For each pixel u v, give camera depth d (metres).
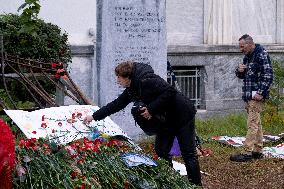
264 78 7.61
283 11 13.98
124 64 5.46
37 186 3.44
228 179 7.21
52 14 11.12
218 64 12.38
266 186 6.95
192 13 12.87
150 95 5.49
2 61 7.29
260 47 7.65
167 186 4.12
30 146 3.76
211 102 12.30
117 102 5.47
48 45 9.22
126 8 8.55
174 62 11.95
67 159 3.79
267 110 10.80
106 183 3.79
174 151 6.82
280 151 8.59
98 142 4.16
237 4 13.39
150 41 8.73
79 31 11.34
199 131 10.42
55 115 5.05
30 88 8.28
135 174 3.95
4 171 2.76
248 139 8.02
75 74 10.99
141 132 8.71
